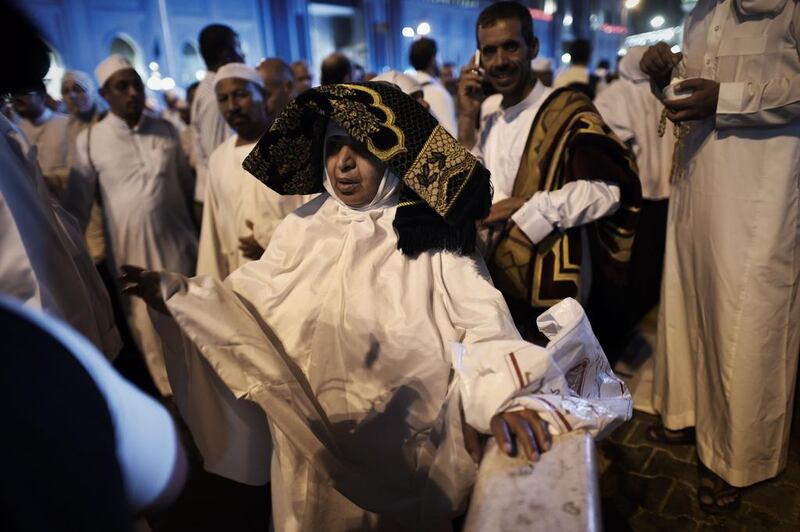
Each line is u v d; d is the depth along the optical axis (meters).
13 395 0.45
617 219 2.05
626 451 2.35
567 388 1.04
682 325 2.24
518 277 2.06
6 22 0.74
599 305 2.42
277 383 1.30
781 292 1.86
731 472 1.98
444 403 1.22
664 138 3.39
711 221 1.93
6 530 0.41
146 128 3.32
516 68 2.14
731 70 1.80
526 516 0.77
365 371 1.34
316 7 13.21
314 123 1.39
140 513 0.59
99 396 0.51
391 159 1.29
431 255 1.36
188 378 1.40
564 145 2.04
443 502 1.25
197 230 3.75
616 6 22.97
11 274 1.08
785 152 1.76
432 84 4.09
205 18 11.09
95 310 1.58
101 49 9.72
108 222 3.31
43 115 4.21
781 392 1.94
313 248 1.45
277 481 1.45
